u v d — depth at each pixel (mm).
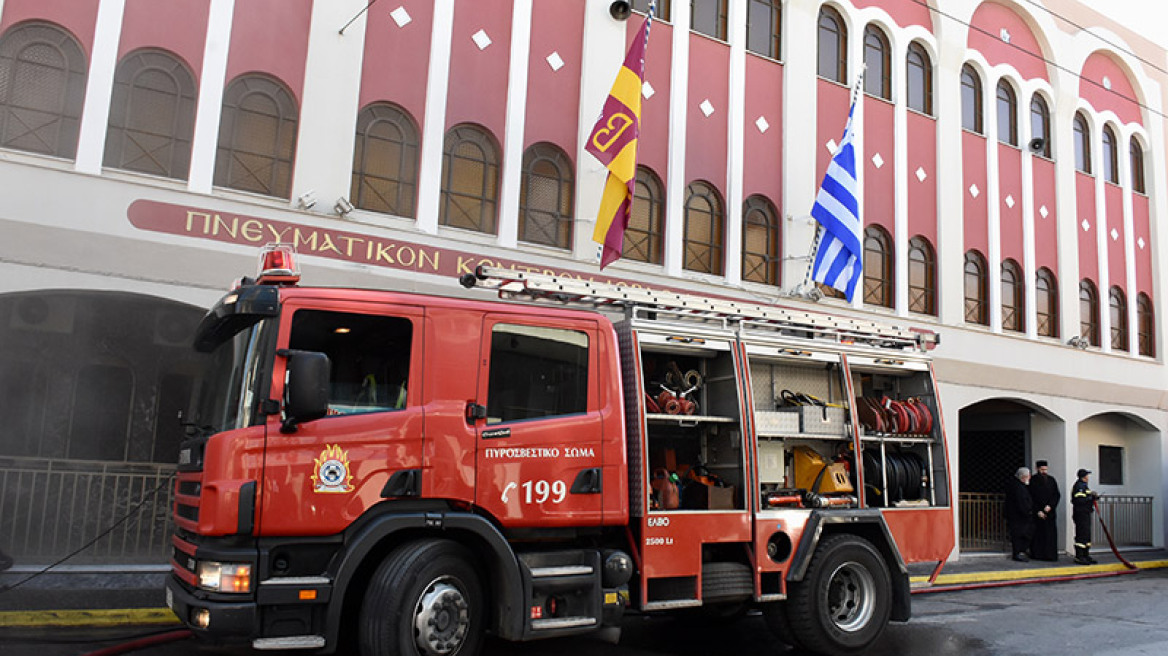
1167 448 19781
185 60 9867
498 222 11539
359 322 5746
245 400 5387
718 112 13727
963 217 16562
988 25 17719
